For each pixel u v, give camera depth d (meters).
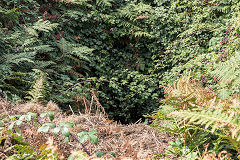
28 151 1.15
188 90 1.49
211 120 1.09
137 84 4.95
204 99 1.44
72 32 4.76
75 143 1.66
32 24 4.14
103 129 1.90
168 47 4.86
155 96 4.82
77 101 3.45
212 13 4.57
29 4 4.28
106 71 4.96
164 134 1.99
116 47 5.30
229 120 1.09
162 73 4.95
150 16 5.07
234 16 4.10
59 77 3.91
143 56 5.36
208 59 3.97
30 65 3.51
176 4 4.89
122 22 5.12
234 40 3.70
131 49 5.33
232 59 2.44
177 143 1.61
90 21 4.91
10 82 3.28
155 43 5.16
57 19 4.48
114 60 5.16
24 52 3.40
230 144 1.36
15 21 3.87
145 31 5.12
